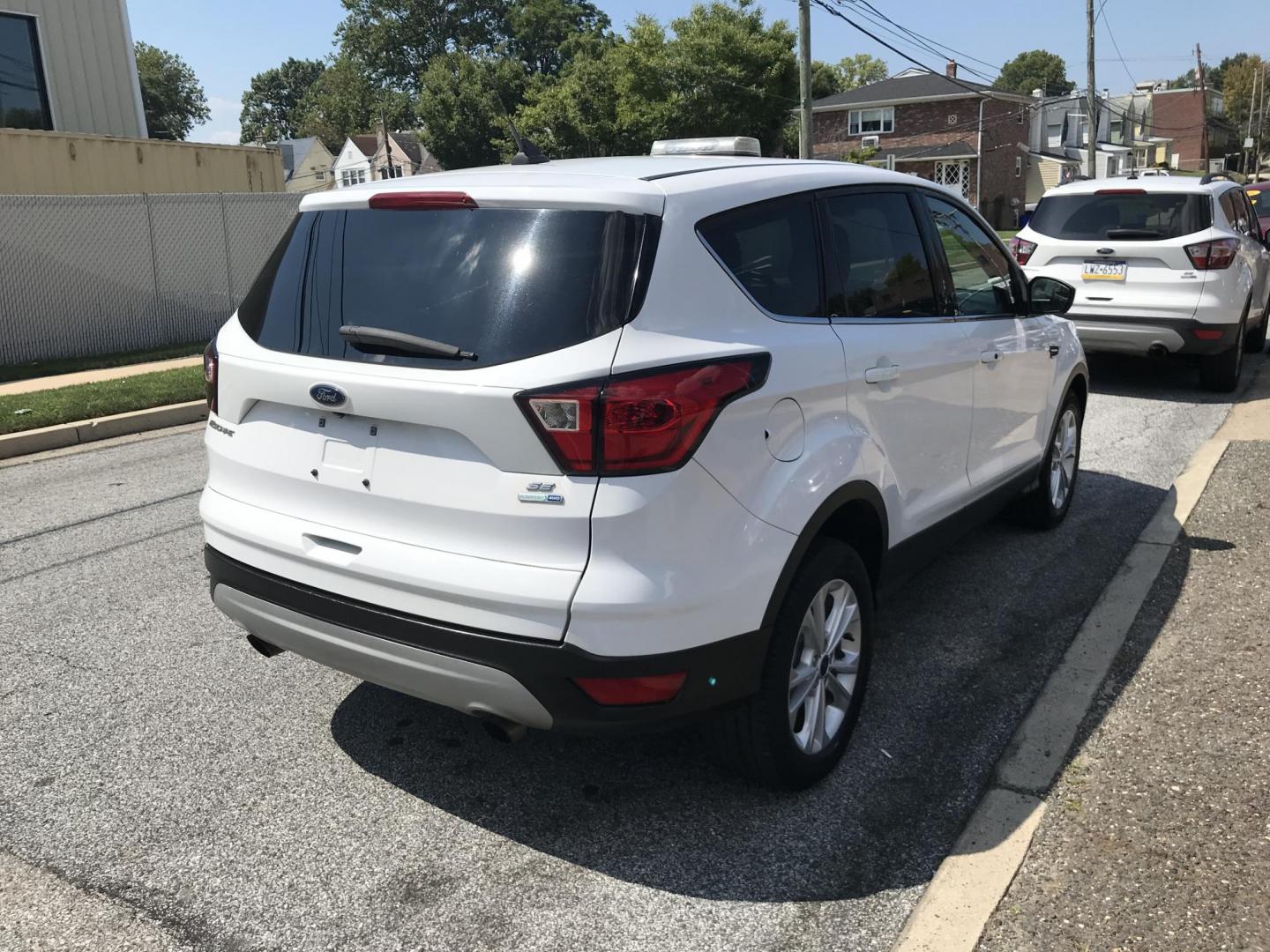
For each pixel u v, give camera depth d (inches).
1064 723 143.7
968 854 115.8
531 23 3211.1
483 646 107.3
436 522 110.9
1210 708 145.5
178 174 627.2
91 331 542.3
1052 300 199.2
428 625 110.8
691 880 114.5
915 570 159.9
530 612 105.2
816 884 113.3
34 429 348.8
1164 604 182.7
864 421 136.6
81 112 641.0
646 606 104.6
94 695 159.9
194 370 460.8
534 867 117.3
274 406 125.2
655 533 105.1
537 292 108.3
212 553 134.6
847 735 137.3
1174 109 3833.7
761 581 115.3
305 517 122.7
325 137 3553.2
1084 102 2758.4
